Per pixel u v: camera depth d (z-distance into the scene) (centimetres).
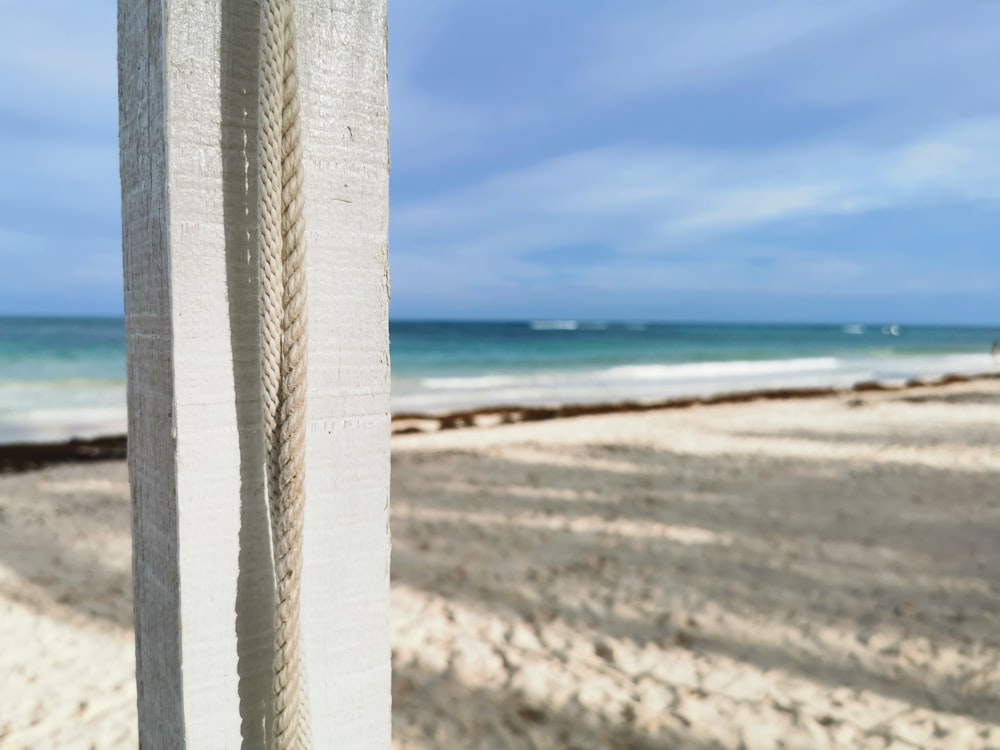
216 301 102
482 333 5716
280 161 98
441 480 721
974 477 695
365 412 115
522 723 288
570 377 2208
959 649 342
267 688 111
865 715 291
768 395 1658
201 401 102
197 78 98
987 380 2067
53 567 468
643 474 745
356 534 116
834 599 407
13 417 1206
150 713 122
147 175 106
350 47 109
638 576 448
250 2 102
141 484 118
